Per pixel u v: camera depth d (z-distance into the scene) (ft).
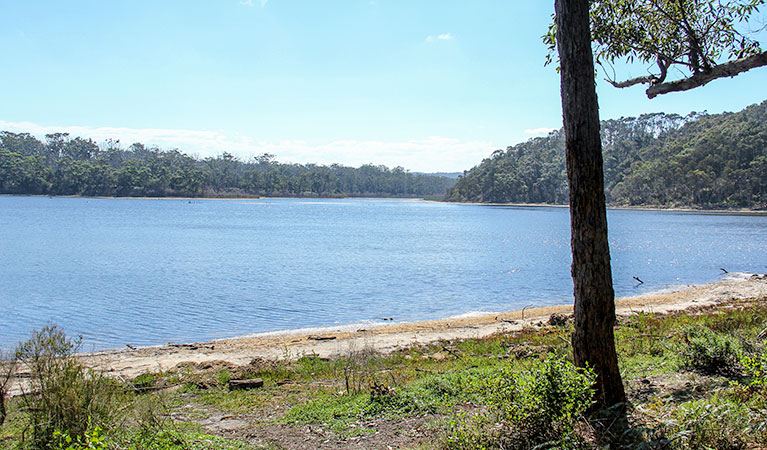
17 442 17.70
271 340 45.01
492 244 154.20
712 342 25.00
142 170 540.11
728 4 22.44
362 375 28.25
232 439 19.30
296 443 18.90
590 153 17.44
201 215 297.74
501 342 38.70
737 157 371.97
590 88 17.46
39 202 406.00
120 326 52.65
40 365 17.57
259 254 122.21
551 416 15.89
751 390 17.90
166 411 22.20
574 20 17.43
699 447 14.87
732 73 21.24
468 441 16.56
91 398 17.37
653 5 23.70
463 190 632.38
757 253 128.88
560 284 81.41
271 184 652.07
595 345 17.78
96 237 156.46
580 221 17.72
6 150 515.09
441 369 30.50
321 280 84.48
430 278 87.20
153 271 92.27
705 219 290.76
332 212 370.53
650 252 131.95
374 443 18.56
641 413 17.84
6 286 75.66
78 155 591.78
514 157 645.51
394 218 306.14
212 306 63.16
